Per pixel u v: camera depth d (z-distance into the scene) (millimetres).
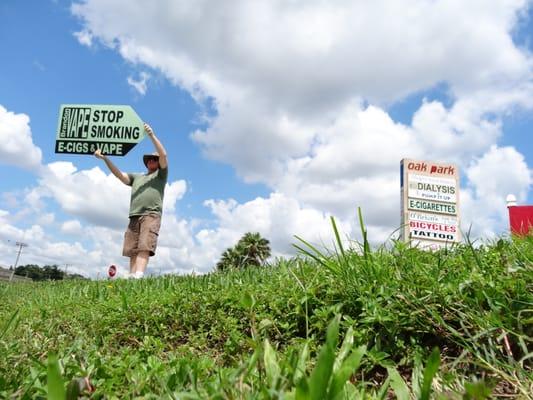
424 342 2086
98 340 2812
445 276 2389
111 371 1717
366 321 2064
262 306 2678
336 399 998
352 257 2754
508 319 1906
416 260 2666
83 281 8703
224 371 1595
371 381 1893
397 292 2209
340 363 1350
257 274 4254
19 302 5719
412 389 1585
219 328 2734
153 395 1396
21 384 1550
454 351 1985
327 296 2443
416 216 13266
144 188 8078
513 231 3480
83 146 9383
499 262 2494
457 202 13594
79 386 1293
